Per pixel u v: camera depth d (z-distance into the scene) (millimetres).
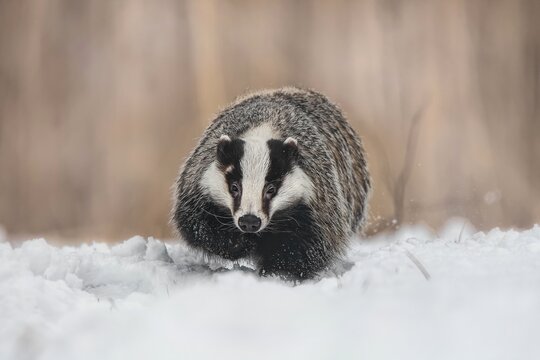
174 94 42125
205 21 42562
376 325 7762
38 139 40469
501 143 40969
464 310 8047
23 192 39312
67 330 8211
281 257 14039
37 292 10078
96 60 42344
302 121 14727
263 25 43719
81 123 40875
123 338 7777
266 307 8414
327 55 44125
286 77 43781
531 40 43219
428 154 38406
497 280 9234
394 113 42125
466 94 42438
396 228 21562
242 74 43125
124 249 15359
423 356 7332
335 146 15703
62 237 28812
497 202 30797
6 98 41312
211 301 8617
